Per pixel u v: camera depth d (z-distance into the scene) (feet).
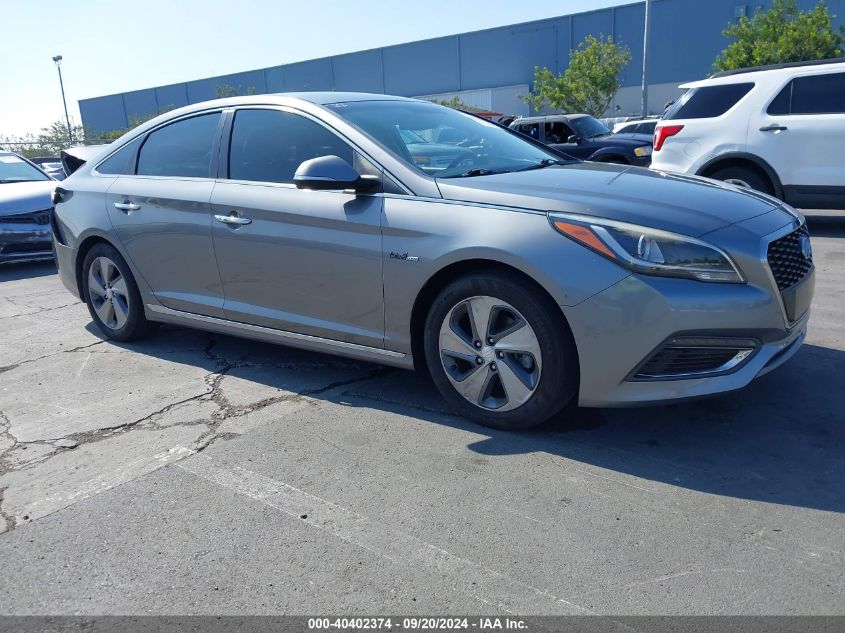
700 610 7.23
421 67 166.81
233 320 14.48
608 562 8.05
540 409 10.80
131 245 15.84
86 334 18.30
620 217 10.14
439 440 11.21
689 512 8.96
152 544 8.80
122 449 11.46
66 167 25.04
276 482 10.16
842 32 90.17
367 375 14.25
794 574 7.71
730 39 132.57
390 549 8.48
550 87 119.65
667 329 9.75
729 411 11.76
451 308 11.34
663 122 30.32
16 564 8.52
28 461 11.19
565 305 10.09
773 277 10.14
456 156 13.07
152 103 198.70
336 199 12.44
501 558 8.21
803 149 26.86
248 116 14.30
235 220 13.69
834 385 12.61
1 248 27.94
